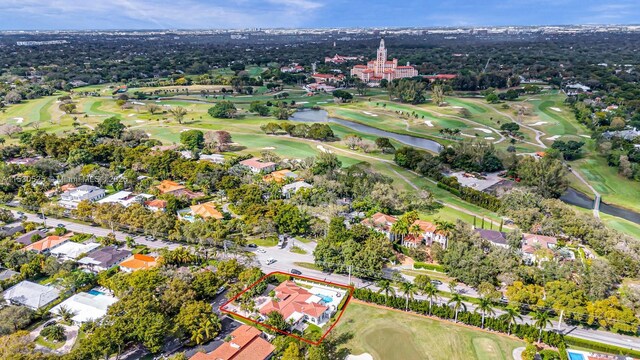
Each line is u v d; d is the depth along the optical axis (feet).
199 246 503.20
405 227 523.70
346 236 513.04
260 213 572.51
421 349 372.58
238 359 341.82
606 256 514.68
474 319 397.80
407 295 423.64
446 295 444.14
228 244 520.83
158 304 386.32
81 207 592.19
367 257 466.29
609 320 385.91
